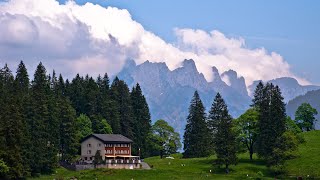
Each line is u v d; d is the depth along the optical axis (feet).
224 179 517.55
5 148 493.77
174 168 577.43
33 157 531.50
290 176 531.50
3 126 500.33
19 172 495.00
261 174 530.27
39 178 523.29
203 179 517.14
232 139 565.12
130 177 524.52
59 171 564.71
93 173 539.70
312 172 529.04
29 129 543.39
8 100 531.09
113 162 571.28
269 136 574.97
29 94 593.01
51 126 581.12
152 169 560.61
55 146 578.66
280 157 546.67
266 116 586.45
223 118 592.19
